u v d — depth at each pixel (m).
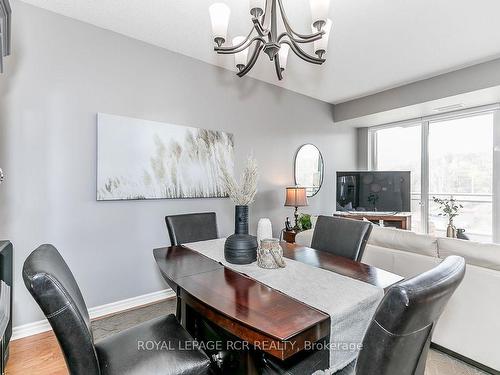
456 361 1.85
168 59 2.89
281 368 1.24
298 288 1.30
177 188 2.93
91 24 2.44
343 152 4.94
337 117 4.70
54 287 0.91
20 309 2.15
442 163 4.34
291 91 4.11
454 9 2.20
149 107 2.77
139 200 2.72
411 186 4.71
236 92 3.47
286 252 1.93
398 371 0.89
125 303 2.66
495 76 3.04
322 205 4.62
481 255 1.75
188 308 1.74
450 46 2.78
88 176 2.44
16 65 2.12
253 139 3.67
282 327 0.96
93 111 2.46
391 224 4.36
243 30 2.48
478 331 1.75
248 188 1.76
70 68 2.35
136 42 2.68
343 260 1.74
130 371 1.08
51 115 2.27
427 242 1.96
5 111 2.09
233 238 1.69
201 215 2.44
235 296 1.21
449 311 1.88
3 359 1.68
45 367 1.81
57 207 2.30
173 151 2.90
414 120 4.53
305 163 4.32
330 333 1.05
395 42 2.70
